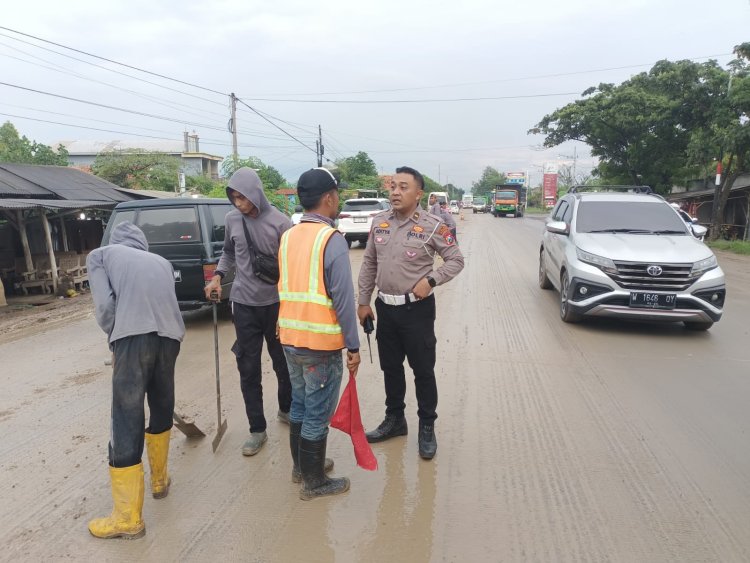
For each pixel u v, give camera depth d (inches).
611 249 247.3
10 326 308.3
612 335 248.7
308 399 114.4
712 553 99.0
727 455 135.5
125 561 98.8
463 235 908.0
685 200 1080.8
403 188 126.8
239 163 1051.3
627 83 1003.9
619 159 1064.8
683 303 235.6
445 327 265.1
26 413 169.5
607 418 157.9
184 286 266.2
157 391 113.6
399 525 108.5
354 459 136.8
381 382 191.6
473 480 125.1
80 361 227.6
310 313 108.4
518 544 102.0
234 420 161.3
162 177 1157.7
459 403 170.1
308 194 110.3
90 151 2021.4
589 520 109.2
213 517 112.1
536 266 494.6
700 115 867.4
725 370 199.6
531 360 212.4
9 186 528.1
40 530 108.5
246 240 136.3
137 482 105.1
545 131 1088.2
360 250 675.4
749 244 697.0
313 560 98.3
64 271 443.2
